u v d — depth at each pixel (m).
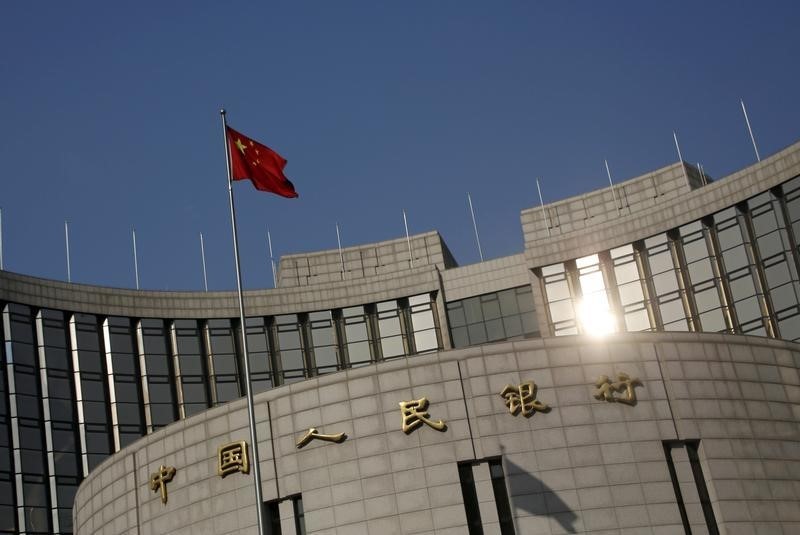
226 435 58.00
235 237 51.88
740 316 82.06
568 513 53.91
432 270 92.50
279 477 56.19
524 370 56.25
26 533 80.56
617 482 54.72
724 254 83.88
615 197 92.56
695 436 56.62
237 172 54.72
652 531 54.09
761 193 83.50
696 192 86.00
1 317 85.19
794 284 80.44
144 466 60.75
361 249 97.62
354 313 92.38
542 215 93.44
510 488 54.22
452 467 54.62
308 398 56.78
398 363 56.38
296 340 91.31
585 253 88.12
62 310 87.38
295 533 55.41
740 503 55.94
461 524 53.75
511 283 90.62
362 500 54.62
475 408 55.50
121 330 88.88
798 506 57.19
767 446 57.88
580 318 86.75
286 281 95.81
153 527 59.25
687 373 57.84
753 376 59.25
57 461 83.31
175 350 89.44
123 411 86.50
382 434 55.41
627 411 56.25
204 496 57.78
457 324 90.69
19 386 83.88
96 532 63.31
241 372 89.94
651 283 85.88
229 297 91.94
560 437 55.19
